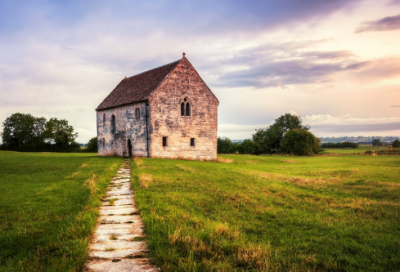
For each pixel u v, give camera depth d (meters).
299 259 6.95
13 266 6.05
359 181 19.62
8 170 24.08
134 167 25.78
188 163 32.12
